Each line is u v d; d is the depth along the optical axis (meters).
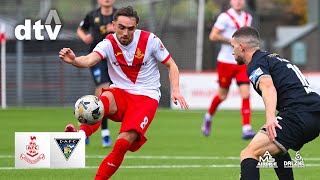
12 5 70.44
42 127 46.62
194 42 71.19
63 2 71.44
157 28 71.44
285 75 20.19
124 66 22.48
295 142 19.81
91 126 22.28
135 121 21.67
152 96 22.50
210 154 33.41
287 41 86.81
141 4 71.62
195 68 70.81
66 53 21.14
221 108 63.59
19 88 67.62
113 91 22.45
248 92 39.44
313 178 26.02
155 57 22.77
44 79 68.44
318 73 61.16
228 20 39.81
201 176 26.44
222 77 40.38
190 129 47.19
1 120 52.09
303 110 19.86
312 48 76.12
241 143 38.50
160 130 46.44
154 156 32.50
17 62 66.81
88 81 68.44
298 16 103.12
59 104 68.50
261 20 97.62
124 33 21.95
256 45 20.55
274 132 19.16
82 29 36.28
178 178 25.92
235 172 27.50
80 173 26.86
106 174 21.45
